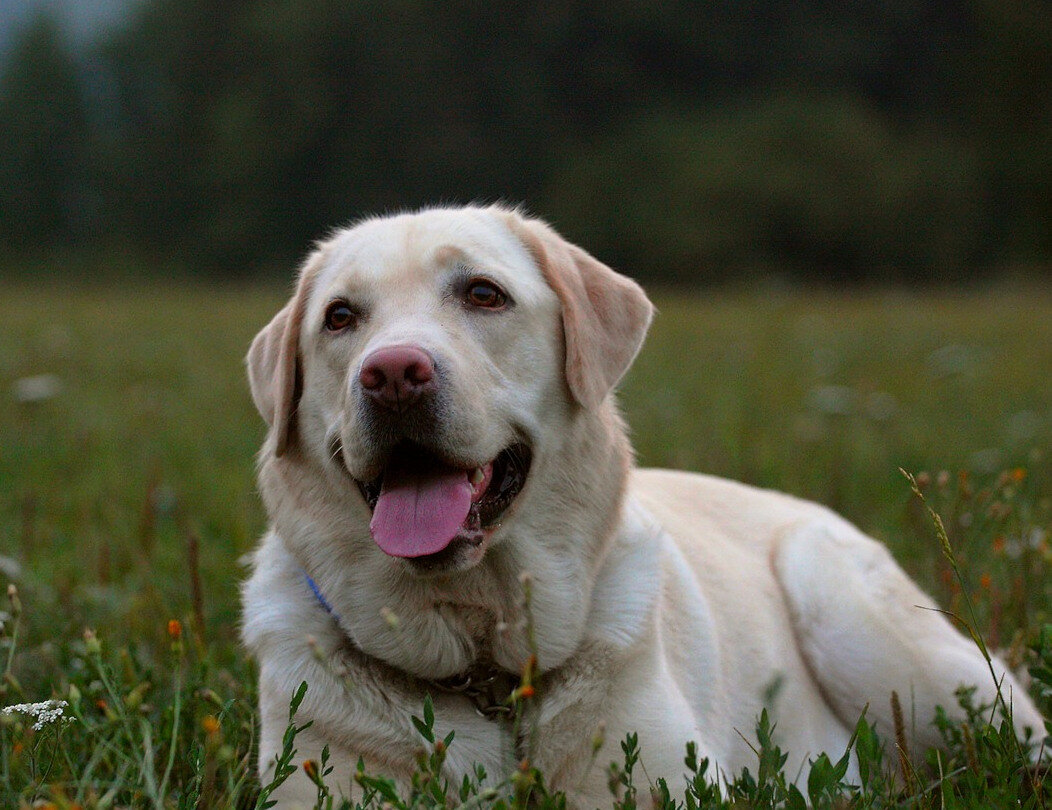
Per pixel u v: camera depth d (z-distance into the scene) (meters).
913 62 69.19
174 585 5.54
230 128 69.56
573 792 3.51
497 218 4.06
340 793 3.24
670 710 3.67
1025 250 56.97
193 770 3.41
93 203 80.44
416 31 67.25
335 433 3.69
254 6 74.12
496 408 3.62
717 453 7.91
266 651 3.75
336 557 3.71
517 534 3.69
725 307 25.88
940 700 4.38
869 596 4.60
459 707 3.62
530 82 67.81
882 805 3.35
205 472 7.90
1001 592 5.03
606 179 60.31
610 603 3.77
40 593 5.29
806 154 58.41
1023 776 3.68
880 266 58.72
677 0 67.44
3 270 68.00
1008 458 8.07
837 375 12.98
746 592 4.54
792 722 4.38
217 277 70.19
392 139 68.88
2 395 11.17
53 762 3.26
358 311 3.78
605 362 3.98
